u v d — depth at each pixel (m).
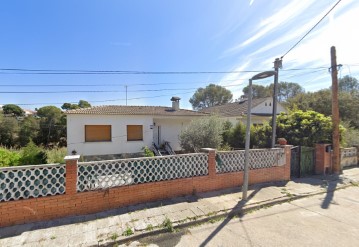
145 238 3.81
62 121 25.03
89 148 12.96
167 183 5.45
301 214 4.77
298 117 9.43
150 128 14.51
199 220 4.38
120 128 13.70
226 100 48.53
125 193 4.97
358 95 24.28
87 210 4.62
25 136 22.86
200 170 5.93
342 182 7.29
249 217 4.63
